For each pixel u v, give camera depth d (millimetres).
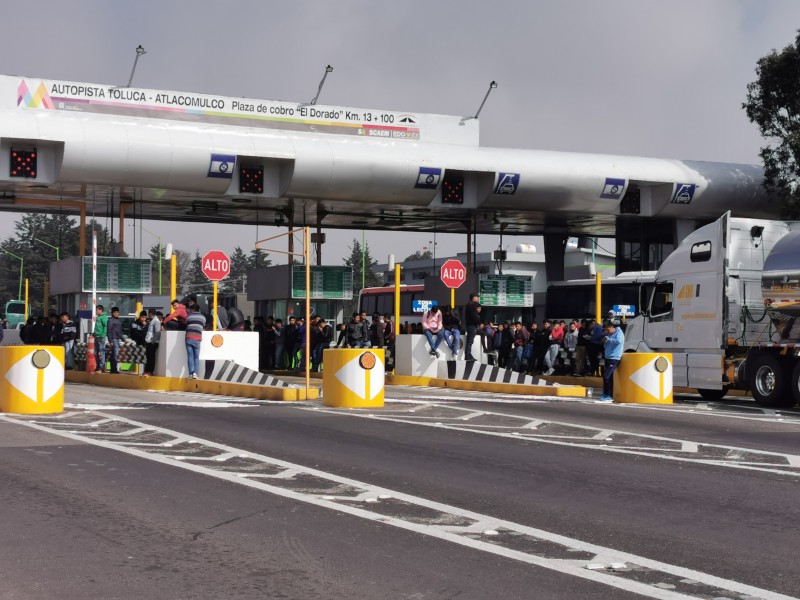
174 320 30406
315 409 21344
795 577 7691
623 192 44781
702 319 27609
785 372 24969
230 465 12891
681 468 13133
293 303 46969
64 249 159500
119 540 8672
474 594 7125
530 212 46625
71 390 29031
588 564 8000
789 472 12844
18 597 6957
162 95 41062
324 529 9172
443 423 18438
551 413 20906
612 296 52906
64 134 36844
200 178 39250
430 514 9961
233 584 7328
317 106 43438
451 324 33156
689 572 7812
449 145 42781
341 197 42031
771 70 44312
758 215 47625
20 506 10055
